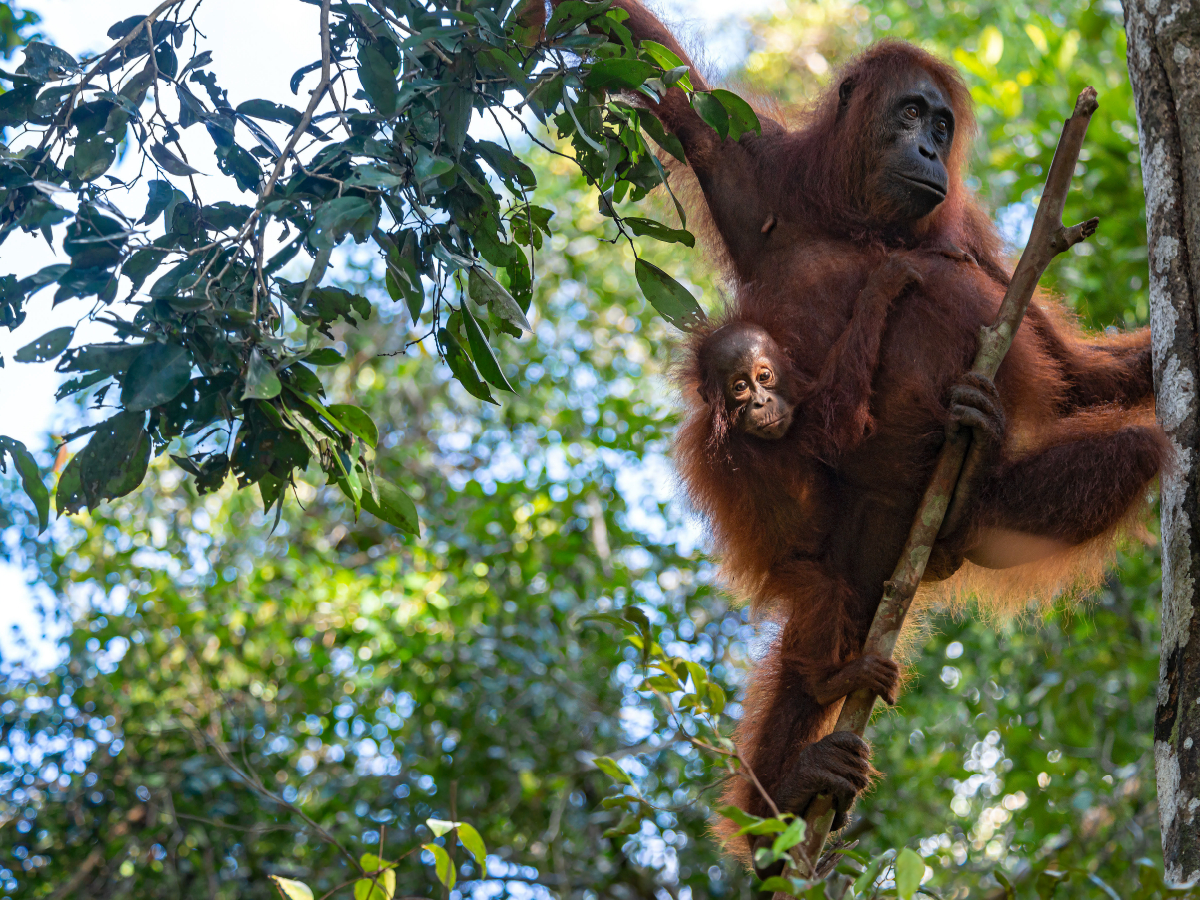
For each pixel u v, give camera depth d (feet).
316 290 12.07
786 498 13.91
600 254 44.45
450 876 10.05
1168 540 11.30
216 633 34.50
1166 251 11.80
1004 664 31.89
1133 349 15.14
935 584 15.30
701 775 33.32
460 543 35.70
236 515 40.01
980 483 12.77
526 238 13.79
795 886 8.73
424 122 12.30
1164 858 10.30
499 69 12.28
